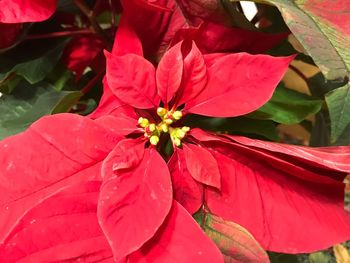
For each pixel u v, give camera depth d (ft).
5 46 0.58
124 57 0.47
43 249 0.40
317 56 0.41
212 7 0.48
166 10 0.48
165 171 0.44
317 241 0.44
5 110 0.59
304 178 0.47
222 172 0.47
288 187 0.47
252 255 0.43
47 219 0.40
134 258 0.40
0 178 0.43
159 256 0.40
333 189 0.48
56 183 0.44
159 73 0.46
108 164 0.43
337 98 0.43
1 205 0.43
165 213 0.40
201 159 0.46
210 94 0.48
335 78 0.41
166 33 0.53
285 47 0.64
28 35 0.61
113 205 0.41
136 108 0.50
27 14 0.49
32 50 0.61
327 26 0.44
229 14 0.49
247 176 0.47
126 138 0.47
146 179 0.43
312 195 0.47
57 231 0.40
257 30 0.52
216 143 0.47
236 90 0.47
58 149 0.45
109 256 0.41
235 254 0.43
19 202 0.43
